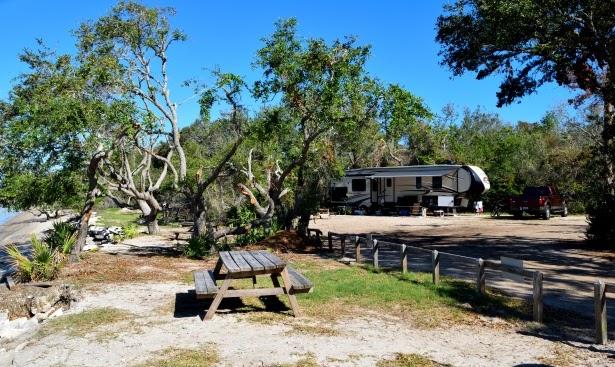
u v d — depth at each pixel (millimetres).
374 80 14102
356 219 30391
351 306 8156
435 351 5910
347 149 31312
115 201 18562
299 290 7688
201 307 8289
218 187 25734
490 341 6281
